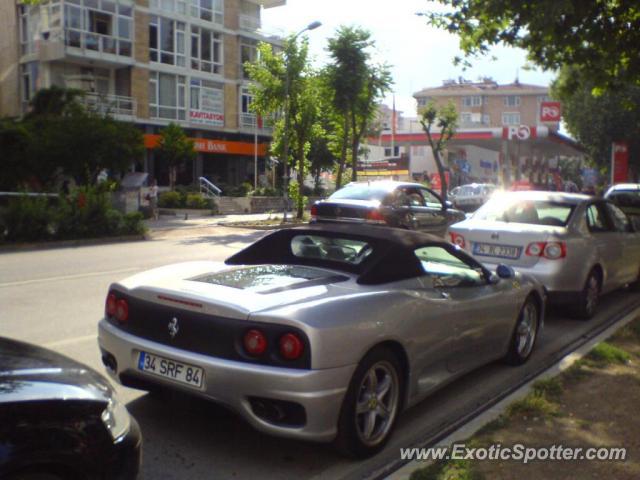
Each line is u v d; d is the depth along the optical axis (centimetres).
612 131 3488
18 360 305
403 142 5094
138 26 3650
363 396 401
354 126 2856
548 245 764
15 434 251
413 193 1498
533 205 843
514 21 1061
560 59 1104
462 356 504
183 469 391
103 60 3481
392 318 412
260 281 436
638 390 525
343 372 376
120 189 2642
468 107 9050
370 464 404
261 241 526
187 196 3203
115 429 287
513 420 459
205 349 386
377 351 403
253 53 4419
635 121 3422
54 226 1723
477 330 515
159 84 3794
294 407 366
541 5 805
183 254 1492
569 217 810
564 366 586
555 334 746
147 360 409
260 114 2878
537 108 8881
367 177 5488
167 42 3838
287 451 420
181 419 467
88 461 269
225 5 4188
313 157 4319
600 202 893
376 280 441
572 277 771
